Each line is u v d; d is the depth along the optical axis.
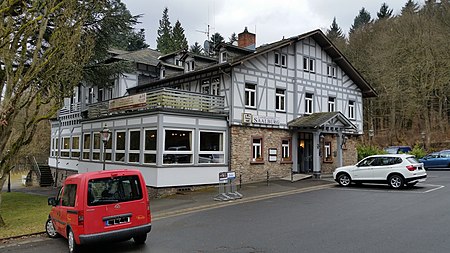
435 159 29.50
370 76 44.53
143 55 33.38
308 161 25.41
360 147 31.05
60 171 32.53
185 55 27.17
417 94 41.47
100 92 31.69
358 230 9.04
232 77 20.86
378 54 43.66
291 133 24.08
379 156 18.45
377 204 12.97
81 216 7.65
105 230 7.81
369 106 46.03
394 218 10.37
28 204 18.39
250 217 11.38
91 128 25.09
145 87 28.58
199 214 12.38
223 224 10.47
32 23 12.54
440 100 43.91
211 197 16.06
